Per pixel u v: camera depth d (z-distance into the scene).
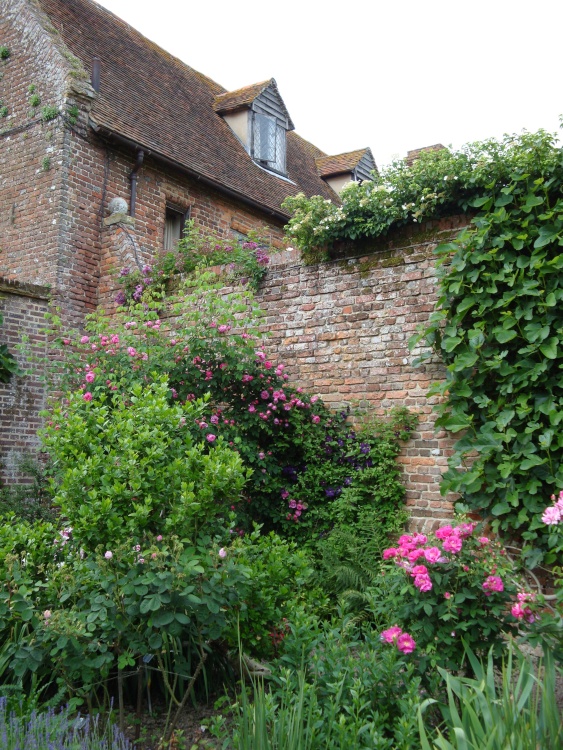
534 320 5.39
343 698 3.16
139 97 12.04
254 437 6.66
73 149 9.80
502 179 5.79
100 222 10.05
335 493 6.37
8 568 3.61
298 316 7.25
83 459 3.94
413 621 3.46
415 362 6.07
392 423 6.33
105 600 3.36
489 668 2.92
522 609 3.30
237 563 3.73
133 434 4.05
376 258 6.74
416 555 3.42
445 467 6.01
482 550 3.59
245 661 3.96
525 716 2.71
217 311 6.86
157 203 11.03
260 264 7.69
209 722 3.47
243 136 14.55
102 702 3.74
